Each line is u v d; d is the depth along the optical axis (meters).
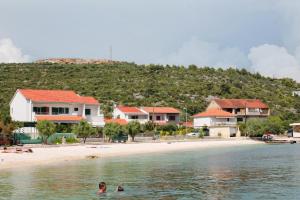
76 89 188.75
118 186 40.94
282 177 50.31
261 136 148.75
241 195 38.81
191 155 84.25
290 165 64.44
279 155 85.12
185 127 153.25
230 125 153.12
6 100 152.50
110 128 111.06
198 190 41.28
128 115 149.00
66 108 118.44
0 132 90.69
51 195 38.25
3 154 71.25
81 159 71.12
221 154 87.56
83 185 43.47
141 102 182.25
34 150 80.12
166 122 158.88
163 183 45.28
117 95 187.12
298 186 43.53
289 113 189.62
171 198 37.41
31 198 36.97
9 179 47.09
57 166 60.19
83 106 120.88
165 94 197.62
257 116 171.88
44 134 96.38
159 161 70.06
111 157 77.00
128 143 109.44
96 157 75.56
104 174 51.97
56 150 82.31
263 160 73.38
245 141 135.12
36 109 114.31
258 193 39.78
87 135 105.12
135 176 50.69
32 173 52.25
